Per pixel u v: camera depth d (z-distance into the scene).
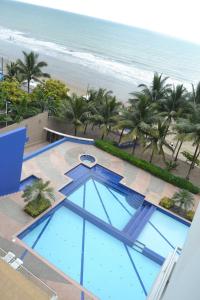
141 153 37.47
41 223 22.50
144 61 145.00
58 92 40.75
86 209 25.44
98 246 21.77
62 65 100.00
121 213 25.95
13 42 126.00
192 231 8.24
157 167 32.41
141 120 33.31
